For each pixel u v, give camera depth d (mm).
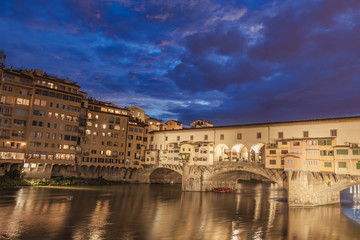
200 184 79688
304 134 59188
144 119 112562
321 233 38750
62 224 36031
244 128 70188
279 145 61219
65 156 72938
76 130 76125
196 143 80250
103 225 37000
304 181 56562
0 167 64062
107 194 64188
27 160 65812
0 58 66438
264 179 141125
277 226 41438
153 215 45125
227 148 81375
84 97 83562
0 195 52000
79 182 78375
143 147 96312
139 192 72000
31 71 72938
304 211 53000
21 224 34781
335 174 52750
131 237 32688
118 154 89312
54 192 60281
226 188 85188
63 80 77500
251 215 48531
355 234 38719
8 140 64188
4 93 64312
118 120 90500
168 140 90375
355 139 51969
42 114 69312
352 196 82688
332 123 55406
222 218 45438
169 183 104625
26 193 56125
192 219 43875
